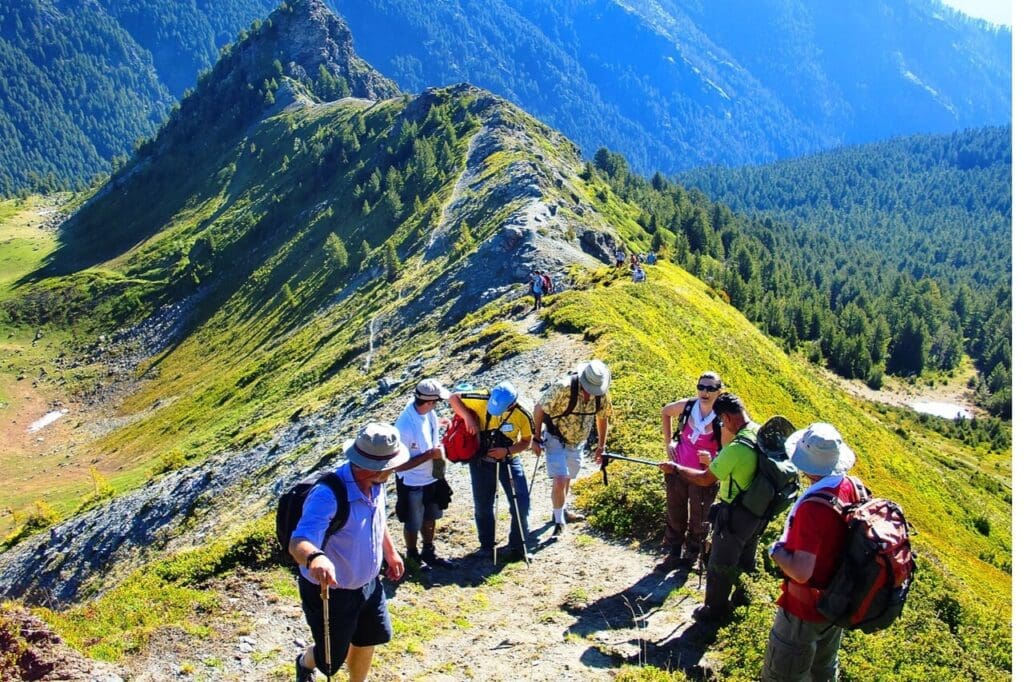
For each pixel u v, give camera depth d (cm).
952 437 13550
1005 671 1062
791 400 5197
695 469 1098
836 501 659
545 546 1341
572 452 1324
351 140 16238
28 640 852
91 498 5906
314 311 10938
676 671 920
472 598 1148
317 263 12419
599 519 1423
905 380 19412
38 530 5522
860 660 991
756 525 936
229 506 3497
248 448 4353
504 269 6744
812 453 681
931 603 1232
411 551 1209
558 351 3172
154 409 10869
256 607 1095
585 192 12781
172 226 18462
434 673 920
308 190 15725
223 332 12812
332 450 3147
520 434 1219
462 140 14188
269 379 8256
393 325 7081
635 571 1220
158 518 3900
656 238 13400
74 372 13312
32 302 15662
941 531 4481
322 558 662
